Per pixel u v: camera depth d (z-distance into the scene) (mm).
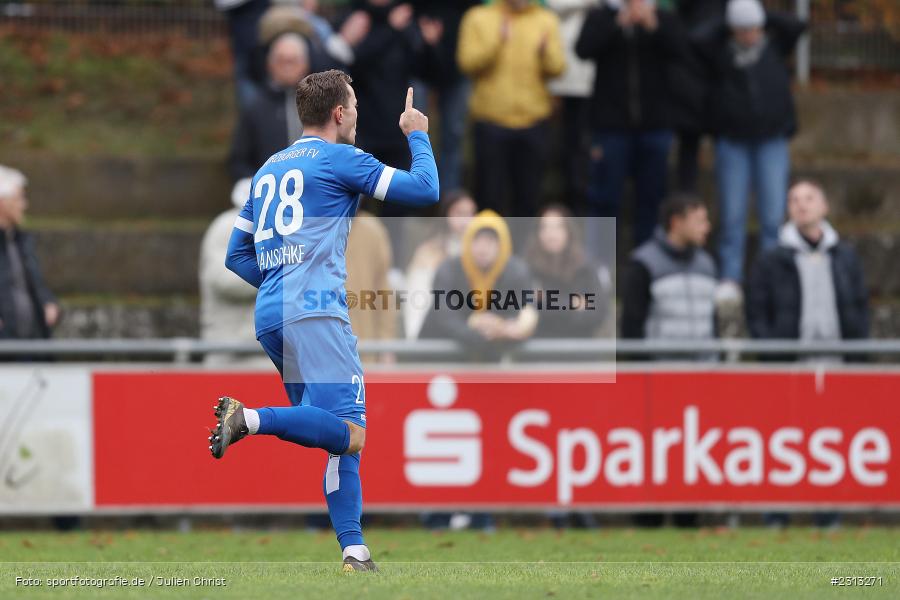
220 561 22641
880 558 23562
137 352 29109
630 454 29344
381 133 37156
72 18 50594
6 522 33188
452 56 39375
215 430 16344
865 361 31078
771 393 29656
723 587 15594
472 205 29422
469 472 29031
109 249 40031
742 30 37594
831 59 49719
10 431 28547
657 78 37406
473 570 18000
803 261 31719
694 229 30641
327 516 30156
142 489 28703
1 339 30828
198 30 51031
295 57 35188
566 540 27484
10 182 31172
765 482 29609
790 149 47625
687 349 29531
